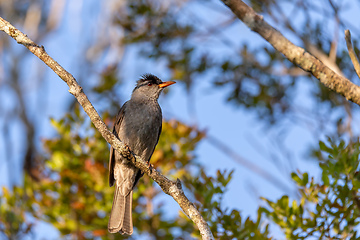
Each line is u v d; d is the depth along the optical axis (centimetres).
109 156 1127
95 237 1112
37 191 1120
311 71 577
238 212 927
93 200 1116
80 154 1139
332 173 866
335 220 861
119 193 1041
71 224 1094
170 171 1147
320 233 865
